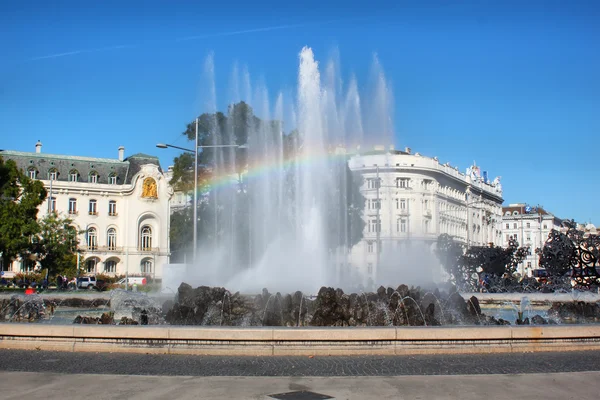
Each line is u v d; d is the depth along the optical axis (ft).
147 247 310.24
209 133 168.76
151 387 31.30
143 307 67.36
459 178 357.61
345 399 29.04
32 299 73.15
